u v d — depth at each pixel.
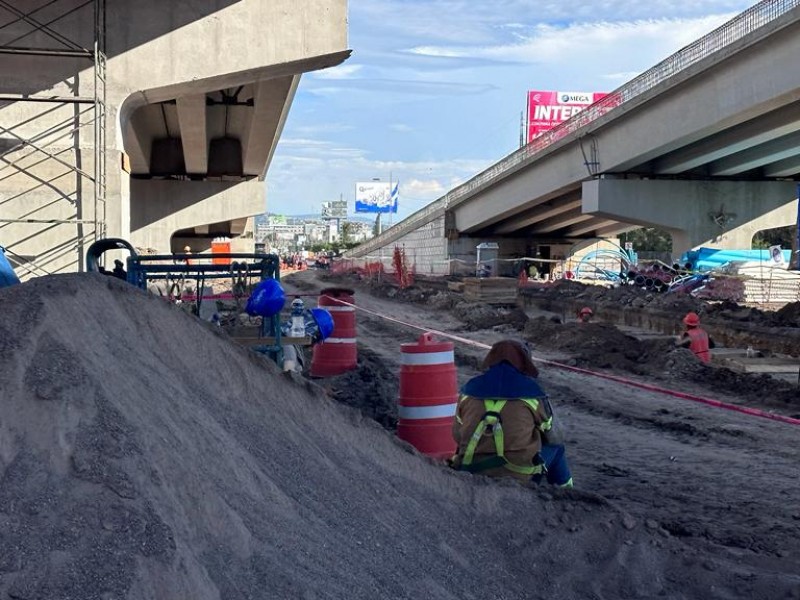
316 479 4.95
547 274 63.69
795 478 8.24
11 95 18.36
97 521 3.09
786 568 5.62
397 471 5.65
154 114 36.81
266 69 19.50
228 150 48.00
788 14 28.84
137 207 48.31
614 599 4.95
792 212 46.94
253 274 9.55
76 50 18.52
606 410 11.77
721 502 7.36
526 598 4.84
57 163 18.41
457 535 5.24
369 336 22.44
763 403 12.38
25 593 2.80
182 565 3.09
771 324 21.42
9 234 18.23
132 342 4.76
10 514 3.04
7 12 18.27
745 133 37.03
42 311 3.96
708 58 33.72
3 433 3.28
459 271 59.88
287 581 3.62
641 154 41.19
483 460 6.01
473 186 62.56
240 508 3.96
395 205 134.12
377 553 4.49
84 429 3.45
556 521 5.51
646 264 48.25
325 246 158.88
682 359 15.10
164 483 3.46
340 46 19.50
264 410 5.39
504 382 6.06
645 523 5.67
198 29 19.11
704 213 46.34
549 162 50.88
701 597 5.04
